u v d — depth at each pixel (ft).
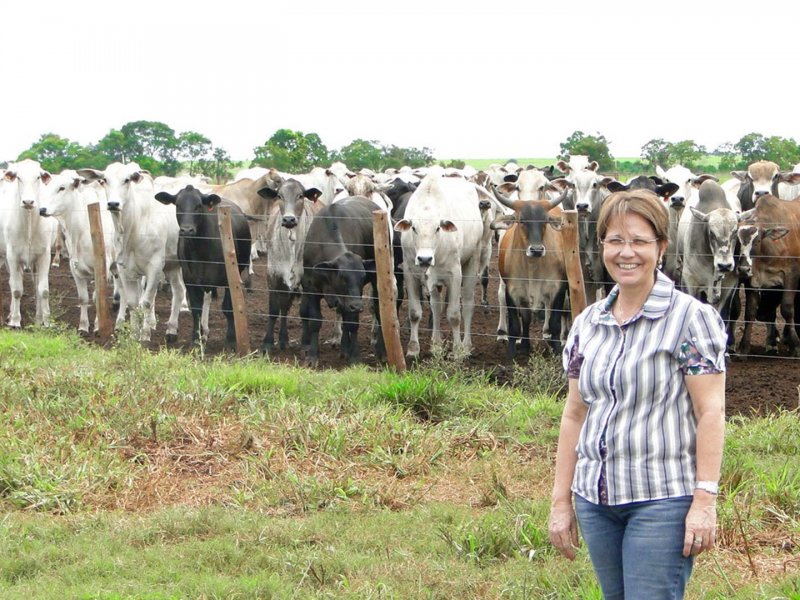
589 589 17.01
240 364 35.63
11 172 49.47
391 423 27.76
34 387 31.01
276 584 18.29
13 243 49.55
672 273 46.70
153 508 23.09
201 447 26.68
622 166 169.37
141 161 148.56
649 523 12.25
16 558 19.66
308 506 22.82
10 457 24.91
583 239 46.03
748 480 22.80
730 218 40.32
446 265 42.50
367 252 45.16
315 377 34.09
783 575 18.24
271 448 26.25
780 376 36.63
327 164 144.36
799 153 144.36
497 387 34.68
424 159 167.73
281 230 43.37
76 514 22.52
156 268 46.34
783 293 41.52
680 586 12.36
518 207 41.14
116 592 17.93
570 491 13.33
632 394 12.43
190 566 19.34
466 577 18.52
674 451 12.30
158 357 36.45
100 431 27.14
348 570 19.02
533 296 41.29
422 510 22.40
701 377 12.26
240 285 40.19
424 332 48.16
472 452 26.84
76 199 49.88
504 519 21.18
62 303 58.75
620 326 12.69
